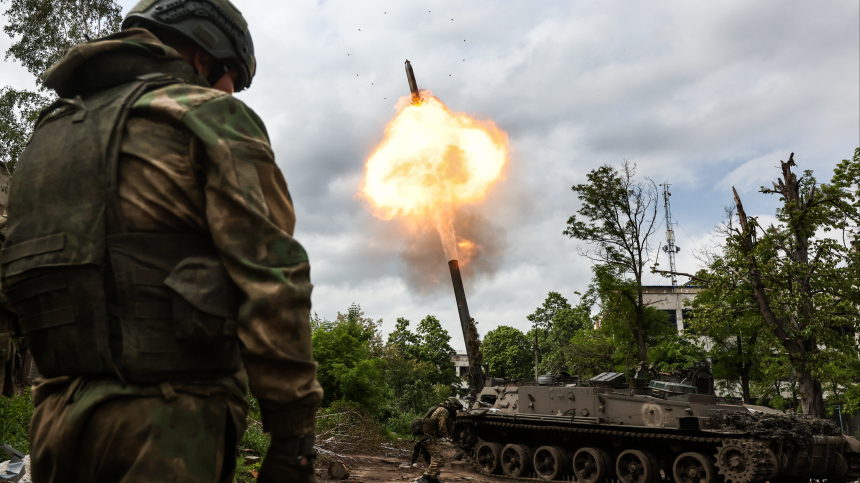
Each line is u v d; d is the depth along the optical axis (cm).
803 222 2358
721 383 3366
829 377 2331
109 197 158
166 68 182
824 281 2358
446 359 6191
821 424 1428
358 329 2800
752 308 2473
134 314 154
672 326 3191
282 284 154
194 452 154
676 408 1427
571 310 6694
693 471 1355
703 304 2794
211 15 196
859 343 2558
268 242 158
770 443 1280
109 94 173
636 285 3016
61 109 177
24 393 949
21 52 2052
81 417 150
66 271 155
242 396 173
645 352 2961
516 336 7225
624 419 1502
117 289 154
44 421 162
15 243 165
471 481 1445
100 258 155
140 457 149
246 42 209
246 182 159
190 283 153
